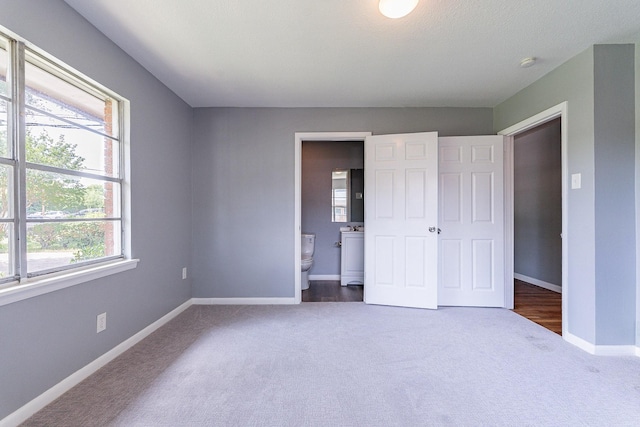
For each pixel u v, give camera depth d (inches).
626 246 86.4
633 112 86.2
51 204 69.0
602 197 86.4
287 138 136.4
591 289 87.6
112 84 84.0
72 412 61.1
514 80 109.5
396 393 68.0
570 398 66.4
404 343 94.2
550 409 62.8
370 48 88.4
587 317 89.0
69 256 73.7
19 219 60.3
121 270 86.9
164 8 70.6
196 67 99.5
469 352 88.1
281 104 133.0
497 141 128.9
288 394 67.5
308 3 69.1
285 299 136.8
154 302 105.2
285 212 136.9
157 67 99.3
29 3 60.1
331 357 84.9
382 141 133.2
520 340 96.5
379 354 86.7
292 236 136.9
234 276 137.1
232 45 86.7
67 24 69.0
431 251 127.0
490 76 106.3
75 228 75.7
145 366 79.6
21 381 58.8
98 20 75.0
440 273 132.6
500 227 129.3
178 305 123.2
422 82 111.1
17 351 58.1
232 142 136.0
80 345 72.8
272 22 76.1
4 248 58.9
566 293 96.1
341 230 176.6
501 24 76.9
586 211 89.0
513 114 122.6
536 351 88.7
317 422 58.6
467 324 110.3
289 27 78.3
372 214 135.3
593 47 86.4
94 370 76.7
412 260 129.9
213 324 110.5
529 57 93.4
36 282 61.2
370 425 57.9
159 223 108.7
